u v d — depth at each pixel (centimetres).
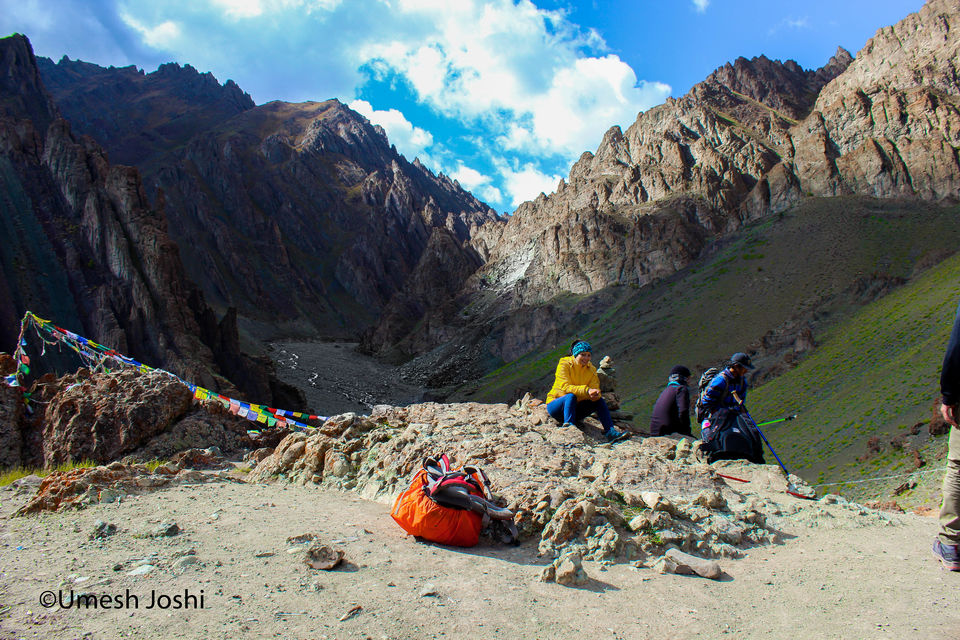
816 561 586
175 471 1027
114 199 13862
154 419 1372
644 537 600
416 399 17750
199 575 505
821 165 16988
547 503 650
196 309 13112
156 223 13875
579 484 739
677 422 1096
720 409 983
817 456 5859
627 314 15750
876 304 10400
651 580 532
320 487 901
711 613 465
